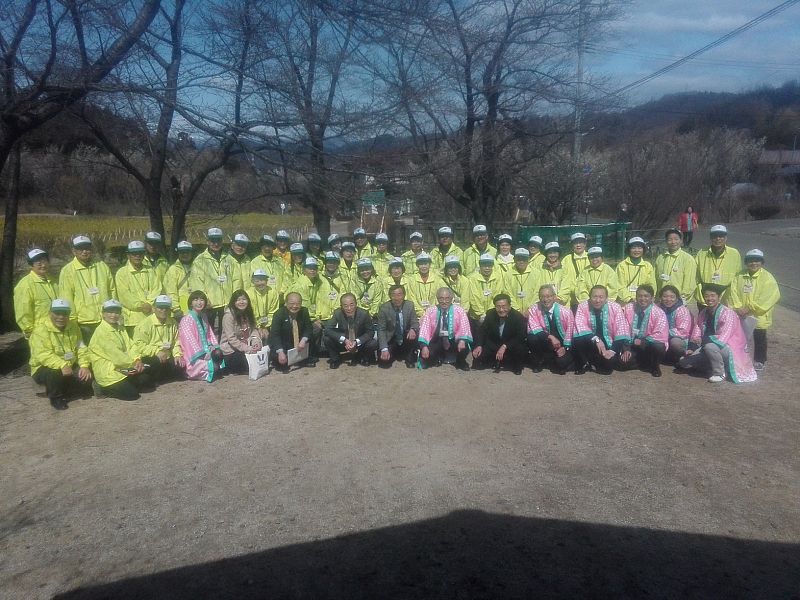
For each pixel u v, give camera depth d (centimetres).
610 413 655
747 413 649
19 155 1123
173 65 928
